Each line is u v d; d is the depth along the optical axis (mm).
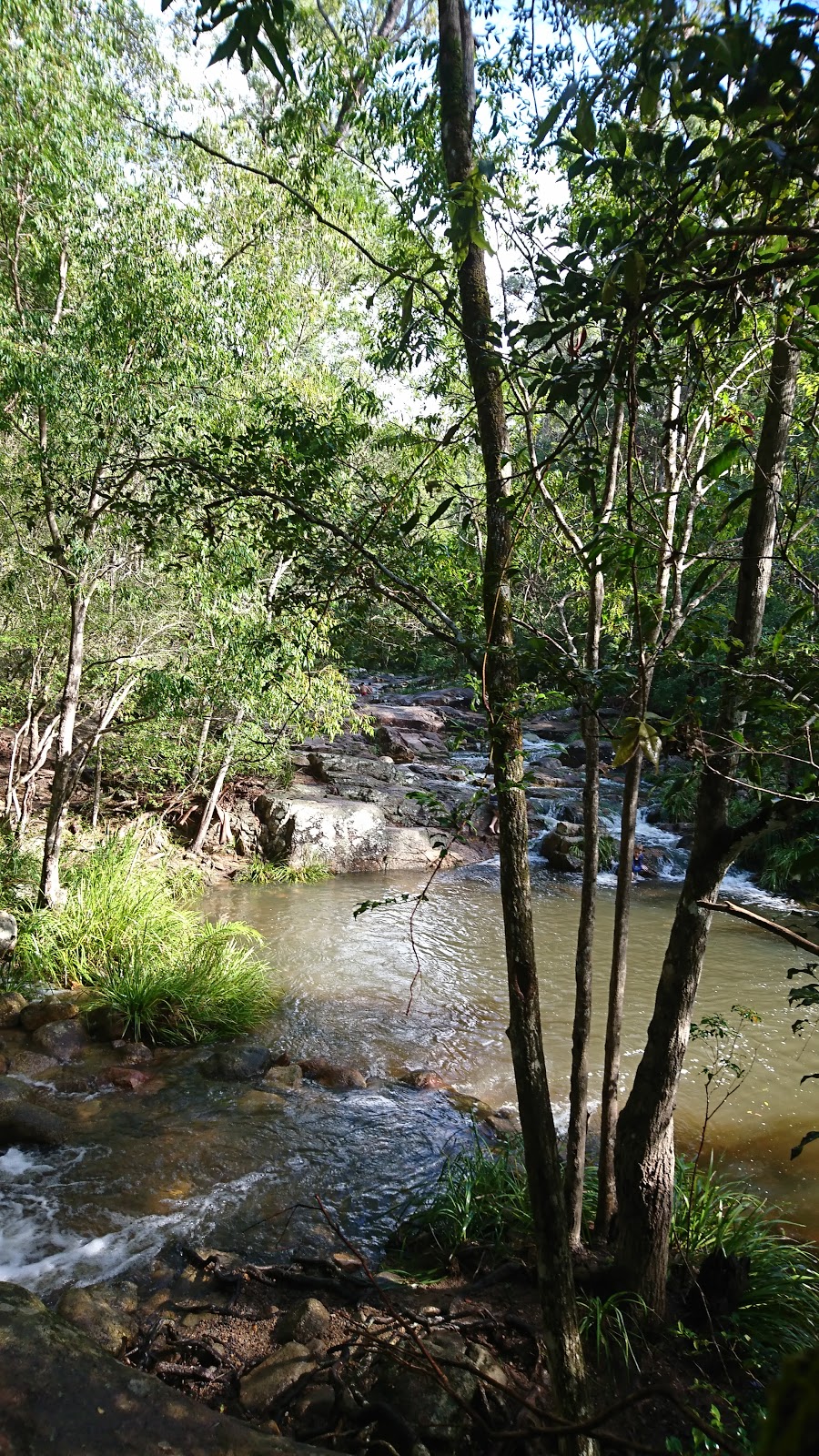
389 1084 5848
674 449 2896
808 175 1179
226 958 7242
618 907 3422
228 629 7336
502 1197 4176
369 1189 4543
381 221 3277
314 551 2473
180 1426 1845
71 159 5770
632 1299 3217
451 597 2588
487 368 2035
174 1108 5289
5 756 11938
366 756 15617
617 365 1631
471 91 1980
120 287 6301
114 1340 3240
